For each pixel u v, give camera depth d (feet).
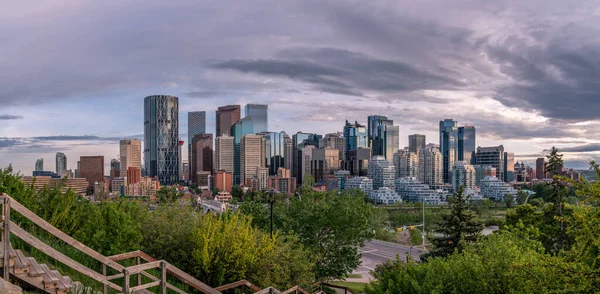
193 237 60.34
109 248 54.65
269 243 63.46
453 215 122.72
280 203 130.62
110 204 61.52
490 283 50.47
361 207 115.14
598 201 39.32
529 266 41.98
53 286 30.86
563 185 102.32
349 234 108.88
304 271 70.74
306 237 110.93
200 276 58.80
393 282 59.31
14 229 28.30
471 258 54.85
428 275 54.85
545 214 105.70
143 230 63.31
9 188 50.80
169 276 55.62
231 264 57.82
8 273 27.58
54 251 30.25
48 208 54.03
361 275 152.76
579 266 37.91
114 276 38.34
